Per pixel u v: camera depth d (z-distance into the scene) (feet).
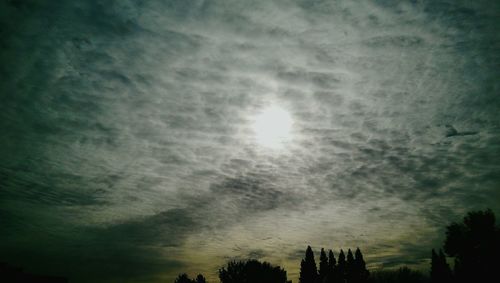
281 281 83.05
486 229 56.13
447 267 82.02
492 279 52.95
